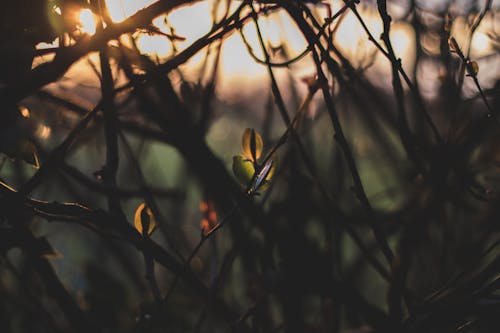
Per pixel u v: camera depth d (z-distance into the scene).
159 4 0.56
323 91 0.60
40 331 0.82
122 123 0.71
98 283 0.81
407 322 0.56
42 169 0.57
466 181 0.64
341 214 0.67
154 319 0.60
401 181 0.86
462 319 0.59
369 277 0.98
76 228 1.06
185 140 0.71
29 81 0.54
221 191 0.70
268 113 0.79
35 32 0.56
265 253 0.68
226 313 0.67
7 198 0.56
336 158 0.82
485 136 0.70
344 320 0.75
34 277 0.83
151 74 0.59
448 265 0.78
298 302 0.68
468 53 0.69
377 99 0.79
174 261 0.60
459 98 0.71
